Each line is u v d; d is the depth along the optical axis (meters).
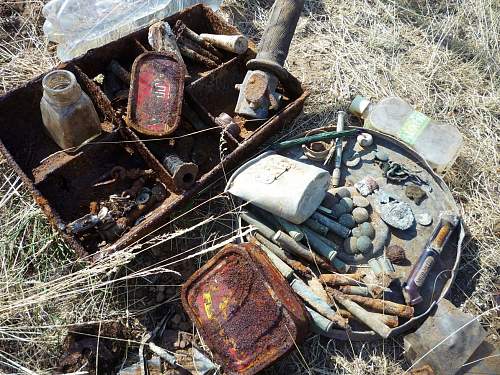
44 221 0.42
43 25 0.55
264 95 0.45
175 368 0.37
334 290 0.39
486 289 0.42
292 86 0.48
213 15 0.51
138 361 0.38
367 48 0.58
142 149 0.42
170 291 0.41
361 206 0.43
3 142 0.40
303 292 0.39
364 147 0.47
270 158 0.43
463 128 0.52
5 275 0.39
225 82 0.49
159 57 0.44
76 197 0.42
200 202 0.45
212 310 0.35
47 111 0.40
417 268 0.40
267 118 0.47
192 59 0.50
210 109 0.49
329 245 0.41
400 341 0.39
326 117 0.52
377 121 0.49
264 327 0.34
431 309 0.38
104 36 0.51
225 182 0.46
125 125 0.43
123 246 0.38
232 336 0.35
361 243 0.41
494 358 0.37
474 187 0.48
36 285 0.38
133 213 0.41
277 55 0.47
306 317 0.35
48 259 0.41
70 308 0.39
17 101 0.43
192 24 0.52
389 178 0.45
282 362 0.38
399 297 0.40
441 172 0.48
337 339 0.39
